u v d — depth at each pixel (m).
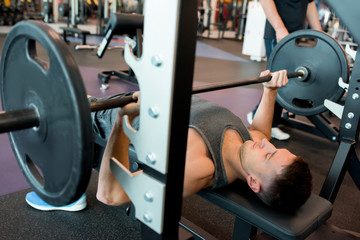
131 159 1.36
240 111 3.51
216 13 11.48
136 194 0.75
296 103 2.31
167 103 0.64
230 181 1.27
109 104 0.90
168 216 0.73
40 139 0.70
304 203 1.17
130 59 0.69
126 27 3.32
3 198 1.73
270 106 1.57
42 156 0.72
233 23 11.36
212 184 1.23
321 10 6.87
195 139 1.21
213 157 1.21
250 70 5.83
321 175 2.41
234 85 1.42
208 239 1.46
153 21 0.62
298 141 3.01
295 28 2.53
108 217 1.70
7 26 7.09
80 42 6.82
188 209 1.88
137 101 0.94
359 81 1.56
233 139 1.31
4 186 1.83
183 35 0.61
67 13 6.60
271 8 2.34
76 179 0.62
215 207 1.92
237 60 6.87
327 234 1.39
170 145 0.67
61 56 0.57
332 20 6.61
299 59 2.07
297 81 2.10
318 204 1.22
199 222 1.77
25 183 1.88
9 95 0.80
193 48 0.65
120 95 1.48
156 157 0.68
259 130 1.57
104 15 8.05
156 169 0.69
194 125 1.23
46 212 1.68
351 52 1.83
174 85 0.63
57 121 0.63
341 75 1.92
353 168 1.67
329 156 2.74
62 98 0.60
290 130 3.28
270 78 1.53
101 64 5.12
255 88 4.54
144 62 0.66
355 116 1.60
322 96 2.04
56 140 0.65
